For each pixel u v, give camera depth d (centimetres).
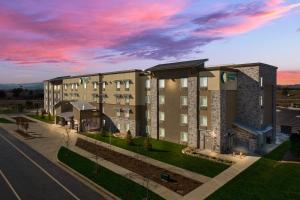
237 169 3603
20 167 3938
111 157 4341
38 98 18538
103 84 6938
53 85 10038
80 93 8044
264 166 3681
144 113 5928
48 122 8306
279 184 3094
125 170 3712
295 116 8081
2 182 3331
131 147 4934
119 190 3056
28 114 10812
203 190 3017
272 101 5266
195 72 4684
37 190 3091
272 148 4612
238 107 4747
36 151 4862
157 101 5447
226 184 3148
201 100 4653
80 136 6084
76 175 3609
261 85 4644
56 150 4900
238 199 2788
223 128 4412
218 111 4372
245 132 4450
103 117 6969
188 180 3309
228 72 4494
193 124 4750
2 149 5019
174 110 5134
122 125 6341
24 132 6662
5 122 8669
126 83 6156
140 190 3045
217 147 4384
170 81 5181
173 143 5131
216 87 4391
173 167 3791
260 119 4581
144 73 5844
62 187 3184
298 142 4381
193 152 4353
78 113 6750
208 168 3703
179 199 2820
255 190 2966
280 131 6309
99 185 3209
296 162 3794
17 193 3003
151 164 3941
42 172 3722
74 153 4647
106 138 5744
